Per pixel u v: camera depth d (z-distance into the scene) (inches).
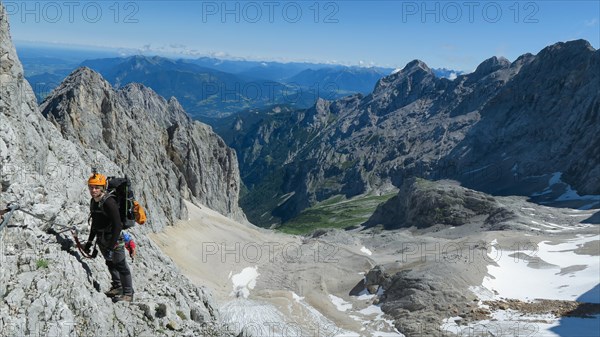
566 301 2984.7
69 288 523.2
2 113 621.9
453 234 6427.2
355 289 3885.3
